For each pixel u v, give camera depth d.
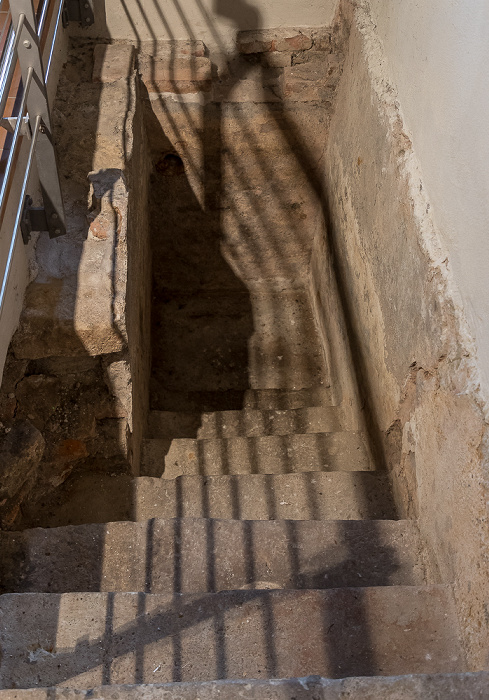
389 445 3.15
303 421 4.35
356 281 3.80
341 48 4.18
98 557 2.48
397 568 2.51
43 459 2.99
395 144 2.87
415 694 1.55
